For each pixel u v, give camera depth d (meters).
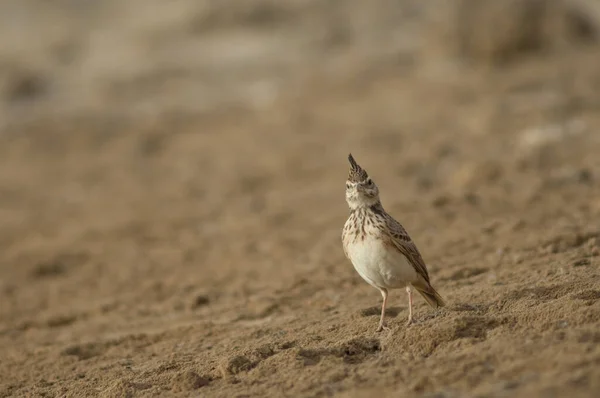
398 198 17.16
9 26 53.44
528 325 7.77
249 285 13.51
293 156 24.36
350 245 8.36
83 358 10.84
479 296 9.50
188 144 28.70
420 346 7.80
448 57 31.44
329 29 41.72
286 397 7.11
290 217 18.28
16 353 11.39
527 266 10.93
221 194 21.95
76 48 45.75
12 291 16.00
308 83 33.78
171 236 18.61
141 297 14.10
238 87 35.69
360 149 23.53
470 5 31.16
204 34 44.81
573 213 13.66
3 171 29.42
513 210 14.68
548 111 22.91
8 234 21.22
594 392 6.04
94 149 30.62
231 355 8.77
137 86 37.78
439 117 25.14
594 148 18.72
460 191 16.41
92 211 22.62
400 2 44.16
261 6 45.62
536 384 6.36
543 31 30.27
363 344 8.21
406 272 8.25
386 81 31.64
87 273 16.58
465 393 6.52
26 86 38.88
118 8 53.91
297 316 10.80
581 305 7.84
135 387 8.30
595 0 34.31
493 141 21.28
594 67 27.33
